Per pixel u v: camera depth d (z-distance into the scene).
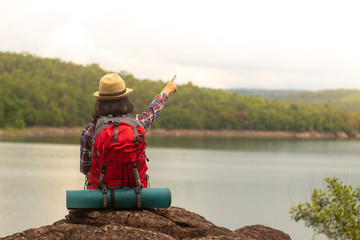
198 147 131.88
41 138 133.00
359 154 120.12
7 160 62.28
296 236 16.44
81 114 165.38
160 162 75.81
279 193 40.28
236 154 107.69
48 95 161.75
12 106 134.88
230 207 31.62
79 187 38.06
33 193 33.56
